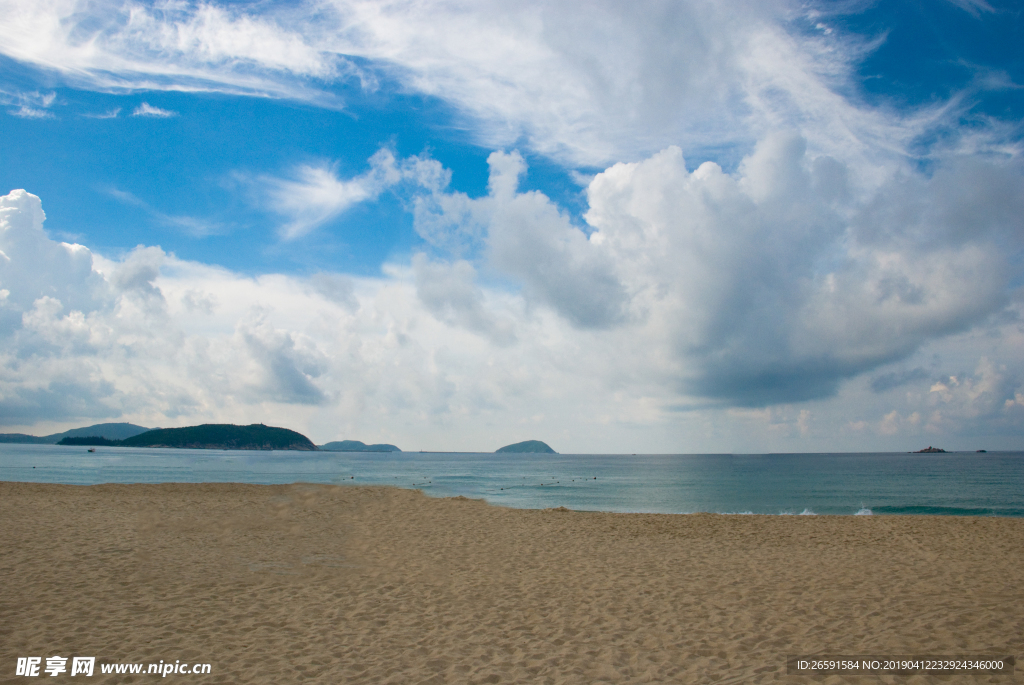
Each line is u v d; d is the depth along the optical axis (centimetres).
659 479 6025
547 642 599
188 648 570
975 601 717
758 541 1270
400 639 609
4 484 2227
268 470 5981
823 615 674
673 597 780
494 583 871
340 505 1756
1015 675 471
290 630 636
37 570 866
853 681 470
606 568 982
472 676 507
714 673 503
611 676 504
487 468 9519
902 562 1014
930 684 456
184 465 6888
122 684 482
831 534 1350
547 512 1736
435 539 1258
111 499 1823
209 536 1226
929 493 4059
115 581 822
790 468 9256
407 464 11581
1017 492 4138
